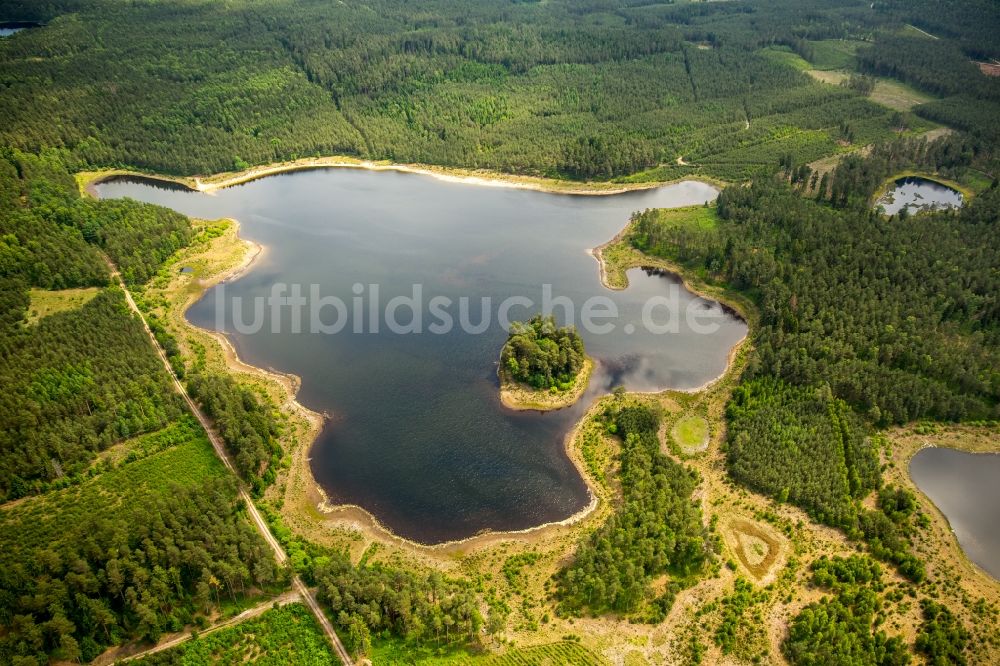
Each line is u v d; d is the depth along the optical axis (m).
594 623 131.75
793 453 165.50
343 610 129.38
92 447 167.38
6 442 159.00
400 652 126.38
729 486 162.38
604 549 139.62
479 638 129.12
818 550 145.00
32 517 148.25
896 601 134.12
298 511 160.38
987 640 126.06
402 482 169.25
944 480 163.62
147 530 136.12
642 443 173.62
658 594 136.12
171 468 165.12
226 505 148.88
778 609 132.62
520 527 156.38
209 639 127.38
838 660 118.62
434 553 150.00
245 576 133.88
